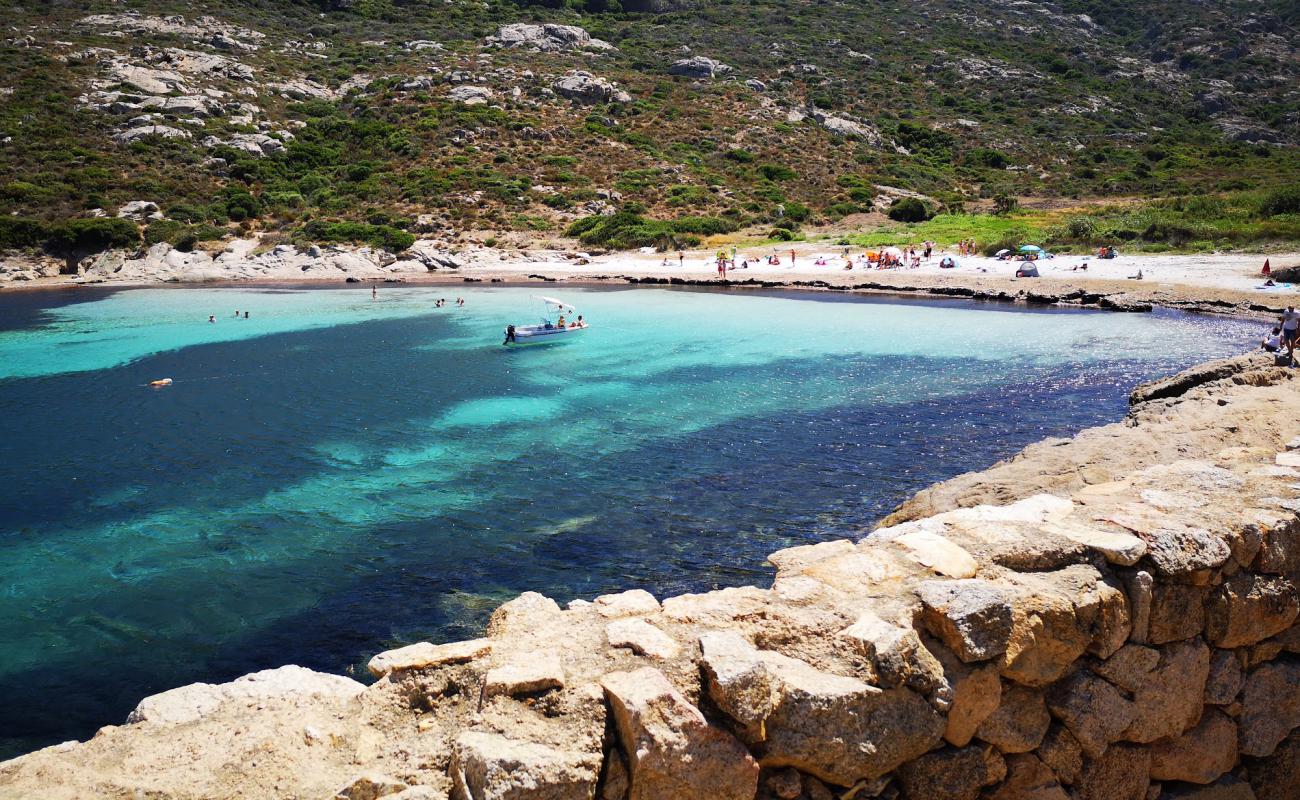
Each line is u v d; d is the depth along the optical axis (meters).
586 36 121.62
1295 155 100.31
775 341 32.62
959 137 104.44
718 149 90.88
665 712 4.12
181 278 61.84
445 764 4.31
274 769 4.31
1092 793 5.12
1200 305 35.31
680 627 4.97
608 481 17.42
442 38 118.44
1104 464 12.95
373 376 28.78
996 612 4.70
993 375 25.48
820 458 18.34
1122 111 119.62
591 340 34.19
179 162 76.31
